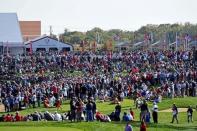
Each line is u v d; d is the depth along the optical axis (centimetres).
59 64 12062
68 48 16212
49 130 5234
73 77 9969
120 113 6750
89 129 5350
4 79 10300
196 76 9419
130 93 8581
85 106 6250
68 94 8425
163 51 13375
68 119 6084
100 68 11600
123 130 5366
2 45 15212
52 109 7488
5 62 12056
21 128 5362
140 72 10719
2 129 5291
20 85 8731
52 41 16038
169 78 9369
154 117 6059
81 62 12275
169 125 5934
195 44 17462
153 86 9269
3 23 15825
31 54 13525
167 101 8012
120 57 12350
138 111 7206
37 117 6062
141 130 4791
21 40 15488
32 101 7744
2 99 8025
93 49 17538
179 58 11950
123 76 10125
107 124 5675
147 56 12212
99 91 8456
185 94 8750
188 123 6269
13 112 7400
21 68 11600
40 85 8638
